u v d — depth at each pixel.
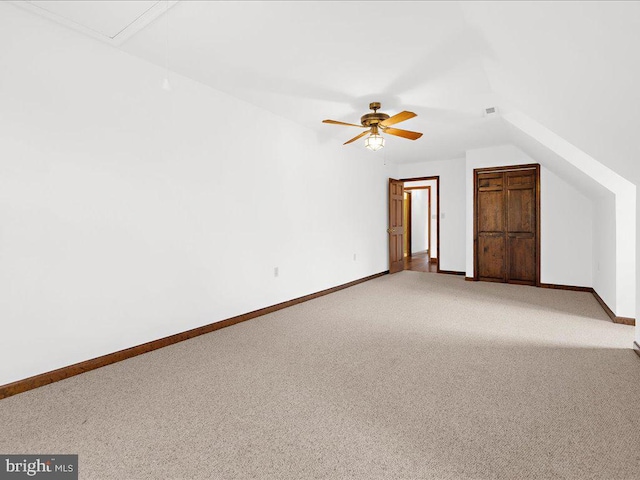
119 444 1.53
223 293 3.32
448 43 2.40
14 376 2.02
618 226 3.31
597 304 4.12
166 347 2.77
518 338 2.93
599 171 3.32
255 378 2.20
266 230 3.81
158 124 2.76
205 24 2.21
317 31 2.28
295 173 4.24
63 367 2.22
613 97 1.72
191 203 3.02
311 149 4.51
